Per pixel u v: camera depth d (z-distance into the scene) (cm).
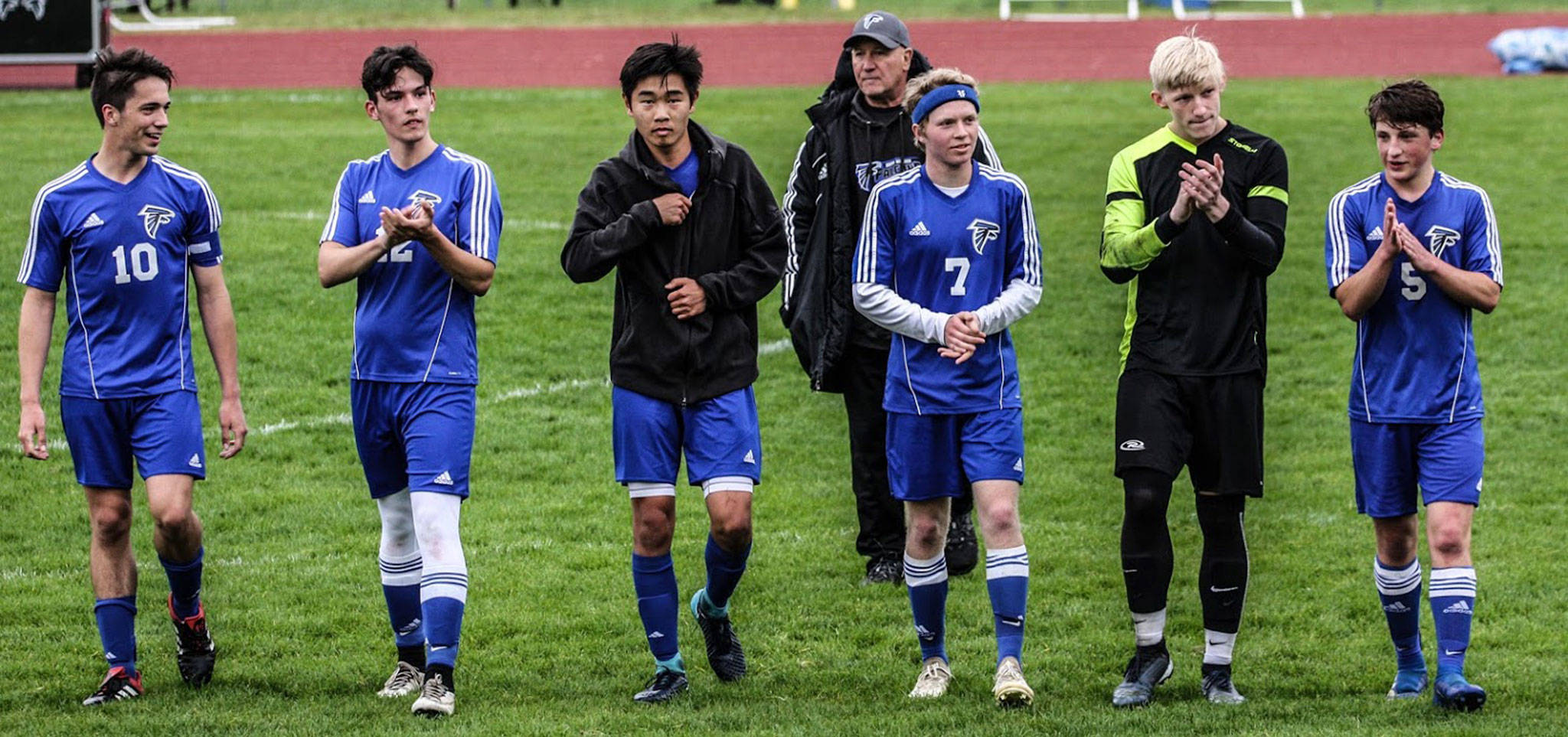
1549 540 3025
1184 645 2497
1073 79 9325
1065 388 4141
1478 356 4391
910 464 2192
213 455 3597
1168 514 3234
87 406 2191
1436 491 2131
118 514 2222
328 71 9681
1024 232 2205
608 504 3319
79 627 2575
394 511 2253
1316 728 1975
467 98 8631
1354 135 7188
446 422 2164
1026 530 3139
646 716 2098
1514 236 5547
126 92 2156
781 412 3997
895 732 1994
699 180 2211
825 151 2697
